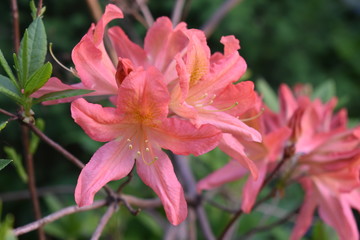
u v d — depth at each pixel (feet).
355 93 4.35
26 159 1.22
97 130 0.97
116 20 2.63
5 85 0.95
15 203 3.39
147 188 1.93
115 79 1.00
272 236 2.30
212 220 2.03
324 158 1.23
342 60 4.42
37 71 0.92
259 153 1.23
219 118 1.01
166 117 0.96
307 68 4.36
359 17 4.68
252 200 1.19
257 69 4.33
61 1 3.56
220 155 1.66
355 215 2.64
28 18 3.44
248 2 4.17
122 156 0.98
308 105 1.26
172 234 1.61
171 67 1.04
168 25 1.08
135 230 2.43
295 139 1.23
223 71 1.03
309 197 1.30
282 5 4.34
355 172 1.23
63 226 1.74
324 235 1.34
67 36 3.52
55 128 3.43
